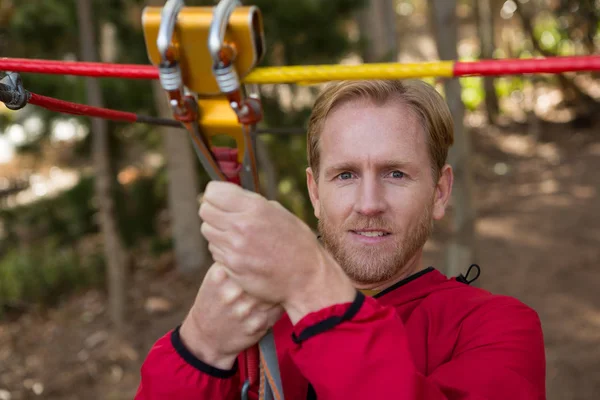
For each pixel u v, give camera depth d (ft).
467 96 51.29
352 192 3.85
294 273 2.72
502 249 29.84
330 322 2.72
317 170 4.13
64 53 24.14
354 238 3.91
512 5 51.67
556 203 34.65
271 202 2.71
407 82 3.91
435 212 4.33
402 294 4.12
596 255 28.19
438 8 15.12
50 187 35.37
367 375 2.69
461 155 16.01
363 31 32.22
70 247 26.40
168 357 3.19
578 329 22.54
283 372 4.08
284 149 25.52
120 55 24.14
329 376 2.70
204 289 3.00
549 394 18.97
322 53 24.70
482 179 39.32
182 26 2.36
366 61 30.01
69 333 22.56
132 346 21.43
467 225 16.19
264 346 2.97
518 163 41.52
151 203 26.55
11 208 27.04
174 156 24.77
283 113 25.88
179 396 3.14
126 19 23.58
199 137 2.56
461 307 3.92
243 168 2.66
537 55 49.73
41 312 24.12
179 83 2.38
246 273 2.69
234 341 3.00
